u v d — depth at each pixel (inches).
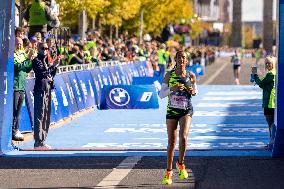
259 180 698.8
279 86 829.2
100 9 2370.8
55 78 1264.8
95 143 1032.8
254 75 947.3
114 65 1846.7
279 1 832.9
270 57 948.0
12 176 724.0
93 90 1562.5
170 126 690.2
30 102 1117.1
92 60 1710.1
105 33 3720.5
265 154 864.9
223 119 1405.0
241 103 1798.7
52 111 1237.7
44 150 910.4
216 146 989.8
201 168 766.5
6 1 877.2
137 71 2241.6
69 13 2406.5
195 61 3745.1
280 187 663.8
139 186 670.5
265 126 1277.1
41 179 708.0
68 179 707.4
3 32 872.3
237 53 2778.1
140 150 907.4
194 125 1291.8
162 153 882.1
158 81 1886.1
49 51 1005.8
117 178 711.7
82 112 1455.5
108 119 1369.3
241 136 1122.7
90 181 697.0
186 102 690.8
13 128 1005.8
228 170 755.4
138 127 1249.4
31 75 1174.3
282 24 834.2
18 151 902.4
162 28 4776.1
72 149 912.3
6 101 884.0
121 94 1584.6
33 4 1198.9
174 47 3289.9
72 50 1499.8
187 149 906.1
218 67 4778.5
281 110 827.4
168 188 661.3
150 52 2659.9
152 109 1579.7
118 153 884.0
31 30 1202.6
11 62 895.7
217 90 2310.5
